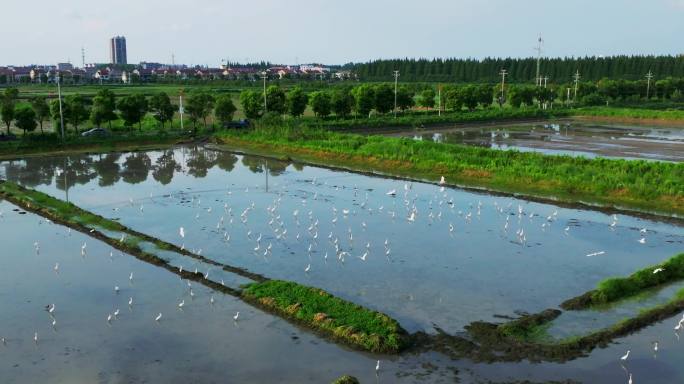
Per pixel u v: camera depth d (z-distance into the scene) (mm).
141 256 36250
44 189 55750
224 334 26000
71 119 84812
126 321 27375
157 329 26516
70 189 55750
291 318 27453
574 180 53438
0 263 35344
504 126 115500
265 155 74938
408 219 44656
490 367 22938
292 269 34031
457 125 113250
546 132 104000
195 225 43062
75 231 42281
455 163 62281
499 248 37688
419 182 58562
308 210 47438
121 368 23094
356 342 24844
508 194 52531
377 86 115500
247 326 26797
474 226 42656
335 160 70562
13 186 55156
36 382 22047
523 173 56812
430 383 21781
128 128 91250
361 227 42531
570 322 26828
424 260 35438
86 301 29672
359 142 75188
